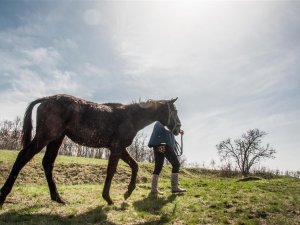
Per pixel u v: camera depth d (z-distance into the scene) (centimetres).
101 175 2047
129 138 788
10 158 2047
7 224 561
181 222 648
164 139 984
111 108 785
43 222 582
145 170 2445
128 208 755
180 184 1323
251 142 5891
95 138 745
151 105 832
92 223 610
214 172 4981
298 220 702
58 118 688
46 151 755
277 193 1080
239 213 742
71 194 916
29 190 960
